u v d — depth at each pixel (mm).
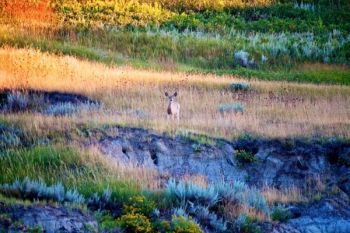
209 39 132125
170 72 106125
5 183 43688
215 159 56875
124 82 84125
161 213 43219
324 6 181125
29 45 110125
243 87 89250
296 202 51562
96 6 150500
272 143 59906
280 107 77625
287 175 57031
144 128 59312
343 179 56281
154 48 123750
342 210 51250
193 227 40531
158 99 76750
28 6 137875
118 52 120938
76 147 52062
